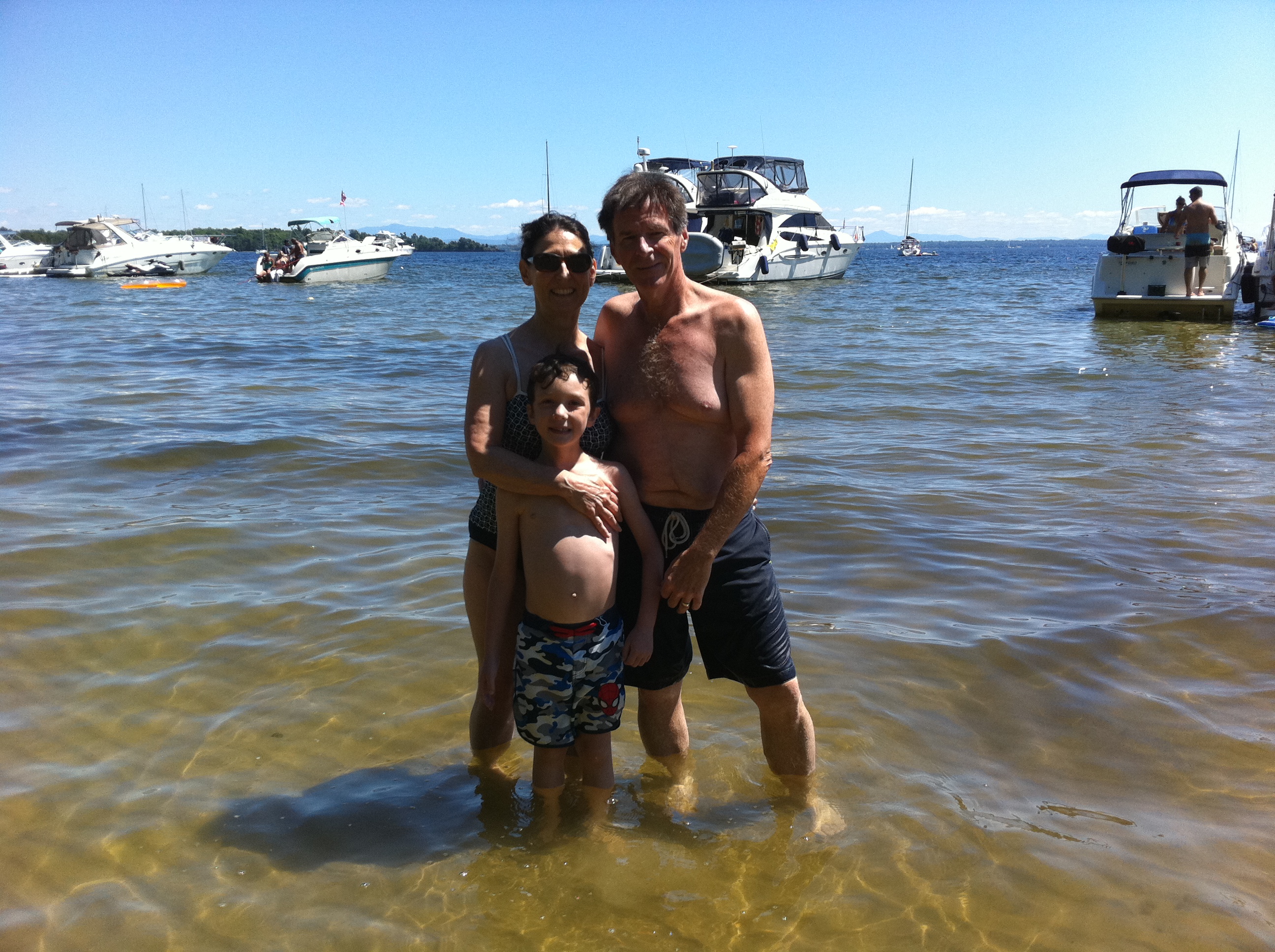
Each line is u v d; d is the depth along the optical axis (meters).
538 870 2.73
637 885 2.67
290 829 2.89
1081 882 2.64
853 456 7.55
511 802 3.07
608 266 29.03
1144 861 2.72
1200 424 8.76
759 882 2.68
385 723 3.50
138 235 45.19
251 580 4.79
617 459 3.10
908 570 5.00
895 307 23.25
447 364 13.64
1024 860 2.74
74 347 15.62
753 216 30.61
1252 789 3.06
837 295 28.19
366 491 6.49
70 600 4.49
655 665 3.12
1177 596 4.61
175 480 6.73
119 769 3.17
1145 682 3.78
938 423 8.90
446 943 2.43
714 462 3.00
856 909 2.56
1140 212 19.47
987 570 5.00
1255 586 4.72
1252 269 18.42
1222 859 2.73
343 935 2.45
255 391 10.91
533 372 2.87
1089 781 3.13
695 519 3.01
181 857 2.74
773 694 3.06
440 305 26.53
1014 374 11.86
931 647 4.09
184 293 33.19
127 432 8.30
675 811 3.03
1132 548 5.31
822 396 10.38
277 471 7.02
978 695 3.69
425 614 4.38
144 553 5.14
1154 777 3.14
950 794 3.07
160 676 3.79
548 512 2.90
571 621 2.88
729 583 2.96
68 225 43.34
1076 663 3.94
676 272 2.92
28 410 9.34
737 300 2.91
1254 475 6.88
